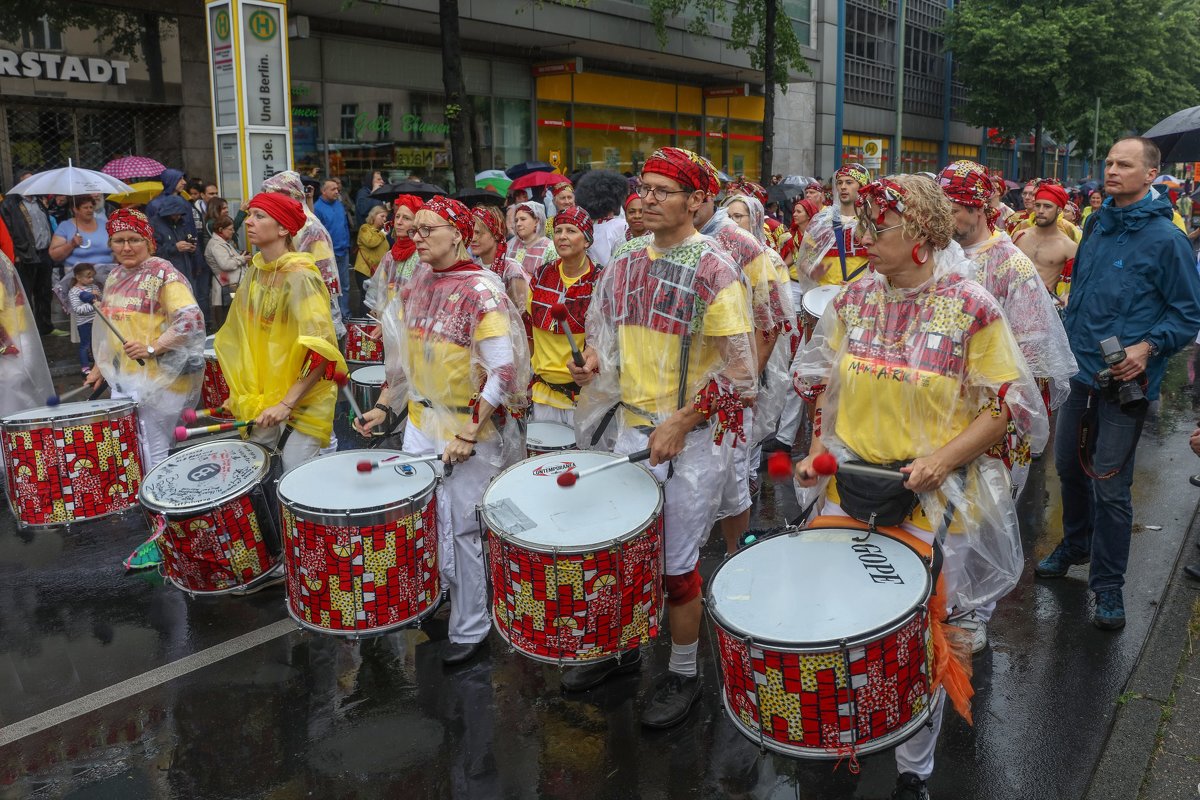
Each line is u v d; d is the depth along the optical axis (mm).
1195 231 11766
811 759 2461
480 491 3875
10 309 5809
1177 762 3309
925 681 2539
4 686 3857
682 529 3473
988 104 33594
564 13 18734
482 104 20031
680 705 3566
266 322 4469
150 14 14539
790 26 19781
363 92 17594
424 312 3838
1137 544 5234
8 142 13547
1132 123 36219
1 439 4863
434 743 3467
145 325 5219
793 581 2639
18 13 13188
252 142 12648
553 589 3105
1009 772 3273
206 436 5691
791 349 4824
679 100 25375
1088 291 4281
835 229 6293
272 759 3381
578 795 3180
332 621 3564
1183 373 10172
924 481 2711
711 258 3314
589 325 3695
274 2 12500
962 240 3938
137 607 4562
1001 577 2998
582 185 6293
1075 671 3914
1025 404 2707
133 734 3531
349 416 7648
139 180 12844
